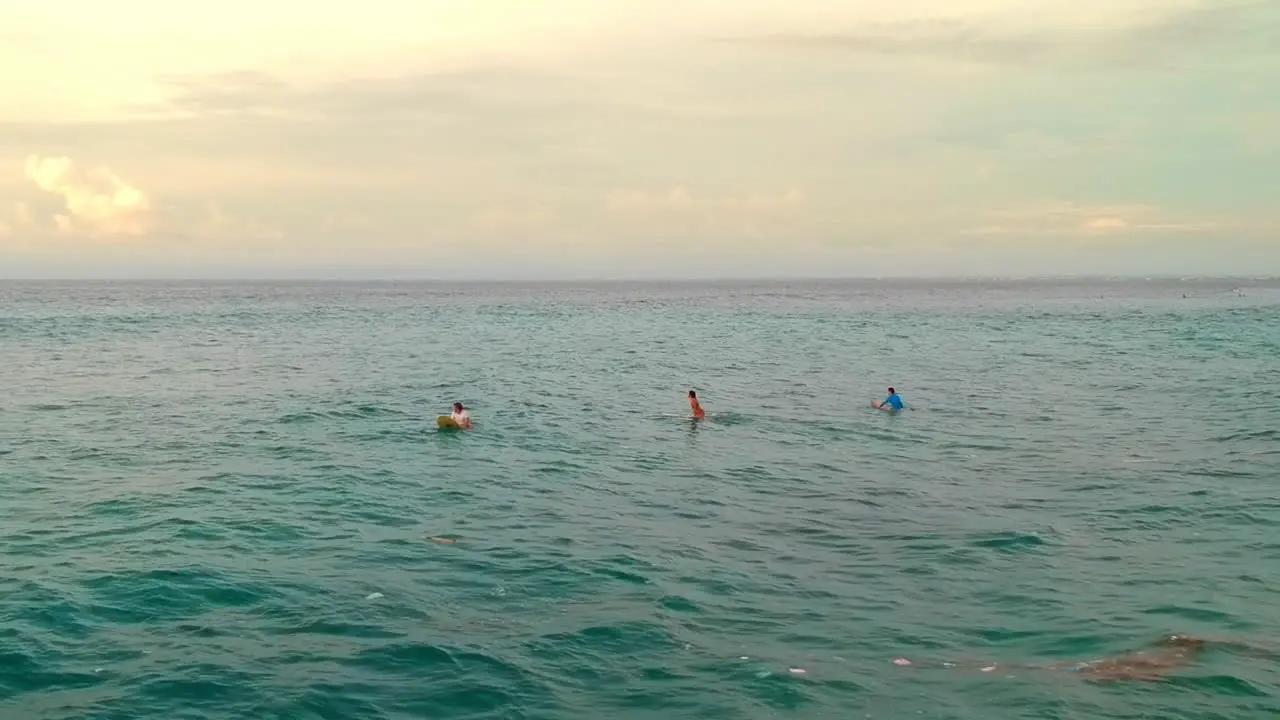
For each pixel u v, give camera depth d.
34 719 9.52
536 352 58.81
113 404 34.22
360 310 114.50
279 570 14.58
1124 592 13.38
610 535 16.84
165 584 13.75
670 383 42.22
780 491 20.53
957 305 131.00
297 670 10.78
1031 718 9.50
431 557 15.38
